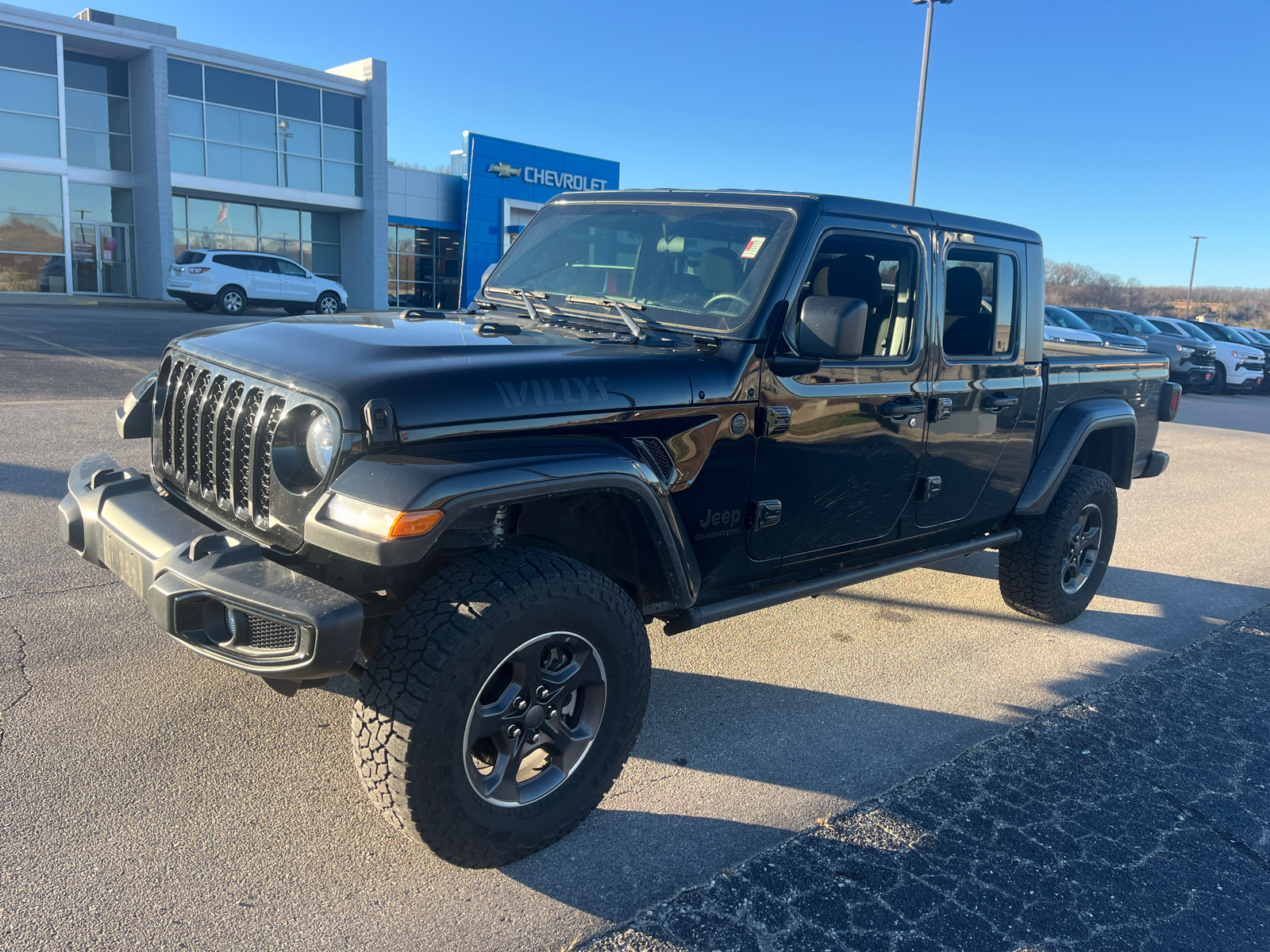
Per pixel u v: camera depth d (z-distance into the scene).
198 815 2.61
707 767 3.13
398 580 2.64
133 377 10.60
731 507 2.99
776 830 2.79
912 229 3.43
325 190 28.41
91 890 2.27
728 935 2.31
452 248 33.12
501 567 2.39
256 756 2.93
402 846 2.56
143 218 25.72
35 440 6.87
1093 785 3.21
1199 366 21.70
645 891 2.47
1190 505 8.30
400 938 2.22
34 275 24.16
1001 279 3.91
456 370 2.38
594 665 2.59
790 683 3.87
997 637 4.60
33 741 2.91
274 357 2.54
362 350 2.48
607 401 2.59
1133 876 2.70
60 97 23.67
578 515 2.86
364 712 2.27
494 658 2.31
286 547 2.38
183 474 2.85
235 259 22.70
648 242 3.35
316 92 27.67
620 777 3.04
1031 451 4.27
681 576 2.79
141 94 24.94
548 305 3.44
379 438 2.21
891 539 3.67
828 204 3.12
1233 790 3.24
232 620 2.25
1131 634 4.80
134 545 2.50
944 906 2.49
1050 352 4.92
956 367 3.70
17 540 4.69
